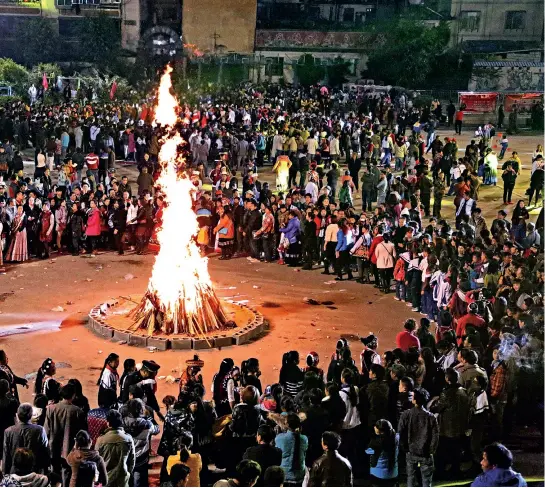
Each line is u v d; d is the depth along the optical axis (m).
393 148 36.06
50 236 22.75
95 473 8.60
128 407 10.10
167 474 10.13
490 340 13.35
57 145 34.94
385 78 64.00
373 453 10.46
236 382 12.02
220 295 20.00
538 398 13.43
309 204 23.25
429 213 29.08
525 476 11.73
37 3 68.44
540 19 61.56
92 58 68.38
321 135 35.78
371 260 20.64
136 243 23.59
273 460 9.15
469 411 11.16
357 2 69.50
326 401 10.94
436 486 11.20
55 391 10.92
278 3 70.88
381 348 16.67
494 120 48.81
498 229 21.58
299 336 17.30
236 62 68.75
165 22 69.25
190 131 37.16
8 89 56.81
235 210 23.58
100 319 17.38
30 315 18.08
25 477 8.39
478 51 60.34
